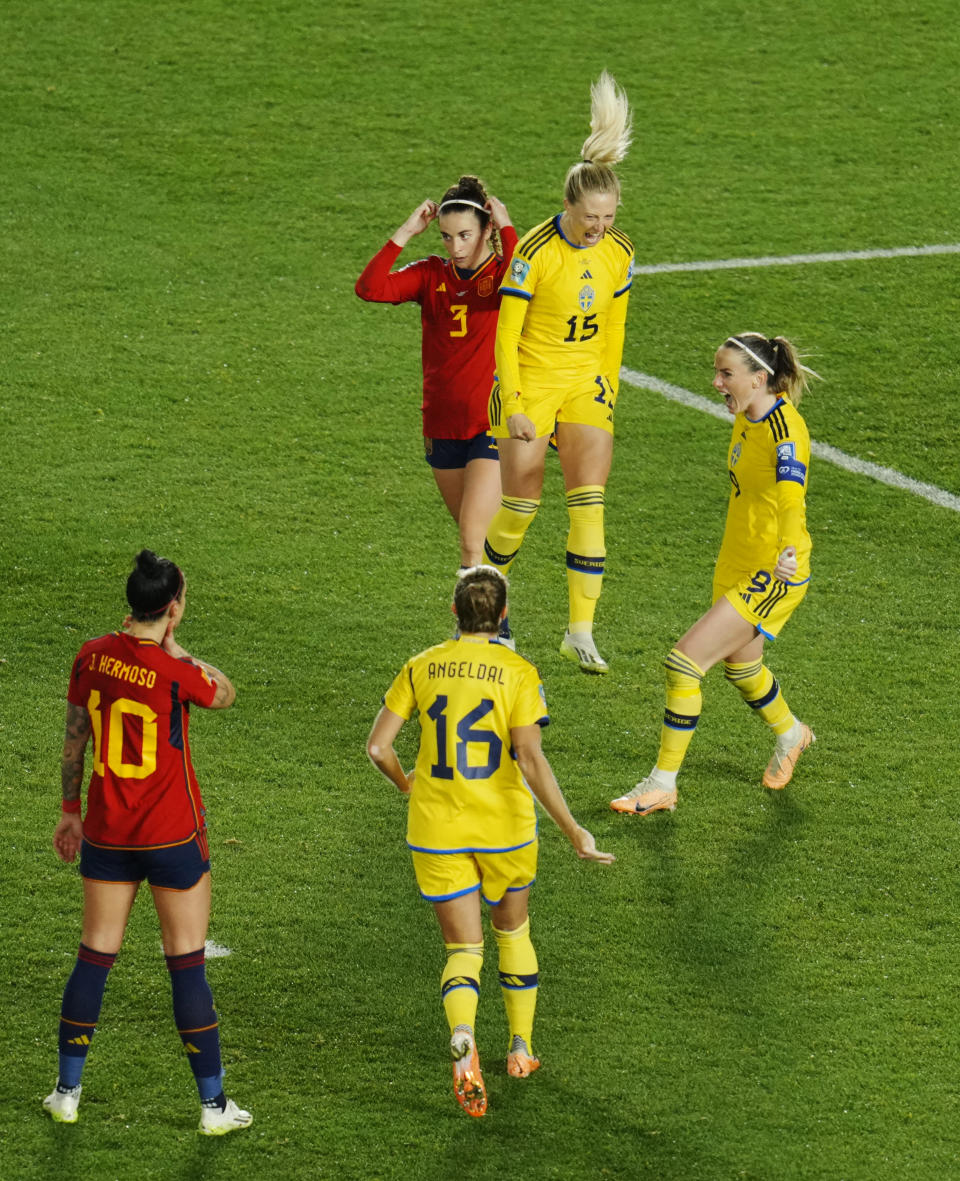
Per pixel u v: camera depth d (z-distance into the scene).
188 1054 19.38
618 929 24.25
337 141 59.38
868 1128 20.36
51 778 27.50
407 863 25.81
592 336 26.16
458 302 27.83
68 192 54.97
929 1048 21.80
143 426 41.38
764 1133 20.23
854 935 24.19
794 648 32.94
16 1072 20.83
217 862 25.55
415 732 29.95
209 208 54.53
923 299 49.88
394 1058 21.47
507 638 28.39
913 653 32.78
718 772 28.61
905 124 61.81
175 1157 19.56
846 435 42.41
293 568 35.28
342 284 50.06
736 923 24.42
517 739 19.91
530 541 37.28
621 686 31.36
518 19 69.31
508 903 20.55
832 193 56.91
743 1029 22.12
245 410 42.53
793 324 48.38
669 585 35.31
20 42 65.56
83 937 19.53
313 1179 19.33
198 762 28.22
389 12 69.56
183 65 64.44
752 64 66.00
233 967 23.11
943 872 25.77
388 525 37.47
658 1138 20.14
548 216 54.22
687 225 54.50
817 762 28.92
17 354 44.69
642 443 41.84
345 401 43.31
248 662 31.50
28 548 35.25
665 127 61.22
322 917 24.34
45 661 31.11
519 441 26.33
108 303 48.00
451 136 59.94
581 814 27.30
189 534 36.41
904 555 36.88
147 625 19.16
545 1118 20.44
